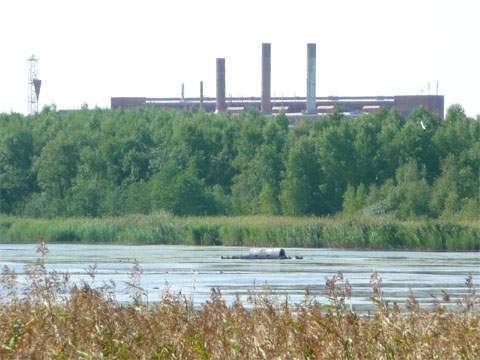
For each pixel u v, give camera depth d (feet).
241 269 552.00
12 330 143.84
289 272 527.81
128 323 148.36
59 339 138.82
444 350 137.90
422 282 453.17
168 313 153.79
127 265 574.15
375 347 140.05
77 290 164.04
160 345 139.23
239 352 135.85
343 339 138.72
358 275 502.38
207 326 145.89
